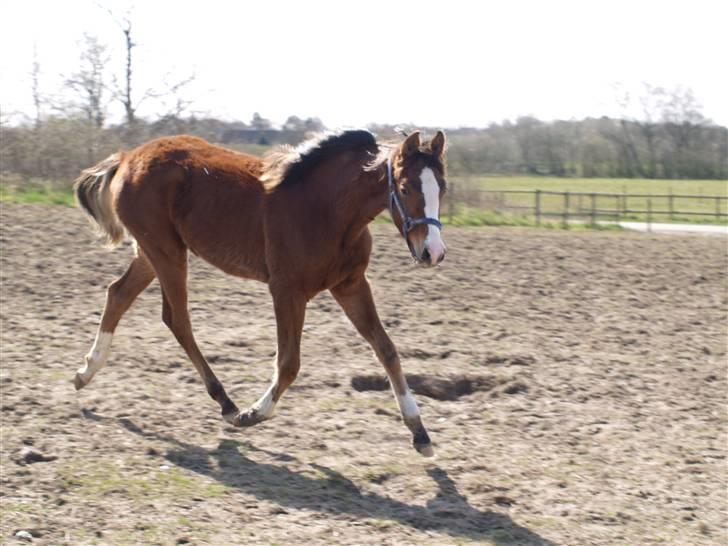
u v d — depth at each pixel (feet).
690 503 17.99
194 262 40.22
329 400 23.16
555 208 104.88
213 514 16.17
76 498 16.55
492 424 22.24
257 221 19.84
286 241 19.15
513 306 36.06
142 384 23.47
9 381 22.97
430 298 36.47
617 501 17.90
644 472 19.51
